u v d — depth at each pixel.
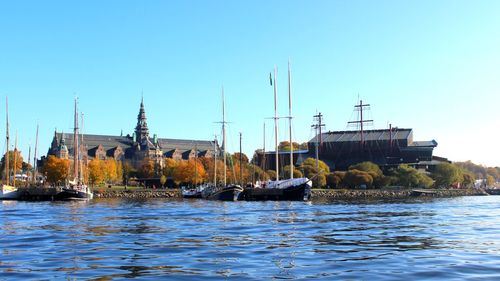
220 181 168.75
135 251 30.47
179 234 40.12
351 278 22.16
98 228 45.38
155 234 40.12
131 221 53.59
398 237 38.00
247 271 23.97
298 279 22.05
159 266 25.33
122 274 23.30
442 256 28.20
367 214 66.44
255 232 41.72
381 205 99.12
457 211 75.00
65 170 180.00
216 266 25.30
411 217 60.53
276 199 117.75
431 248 31.62
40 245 33.31
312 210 76.81
